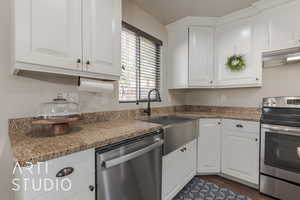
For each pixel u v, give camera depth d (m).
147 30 2.20
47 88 1.19
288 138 1.55
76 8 1.05
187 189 1.83
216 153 2.10
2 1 1.00
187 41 2.38
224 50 2.30
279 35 1.81
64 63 0.99
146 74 2.26
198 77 2.38
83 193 0.82
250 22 2.06
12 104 1.03
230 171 2.00
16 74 1.03
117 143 1.02
